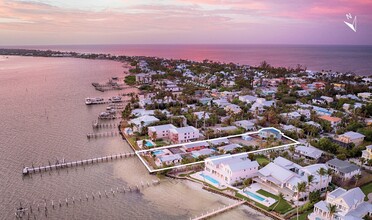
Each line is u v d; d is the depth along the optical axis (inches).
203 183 3693.4
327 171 3444.9
